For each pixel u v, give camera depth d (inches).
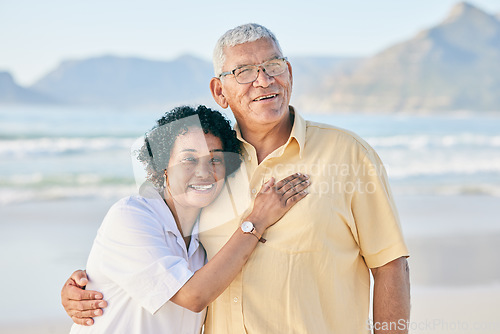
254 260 81.1
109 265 79.7
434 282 221.3
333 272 81.0
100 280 81.3
